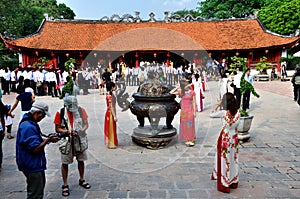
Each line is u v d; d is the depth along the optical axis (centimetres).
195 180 596
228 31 3600
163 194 534
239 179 599
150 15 3725
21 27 4681
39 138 440
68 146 530
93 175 625
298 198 518
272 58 3431
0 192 551
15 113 1385
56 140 460
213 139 891
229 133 539
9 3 4375
